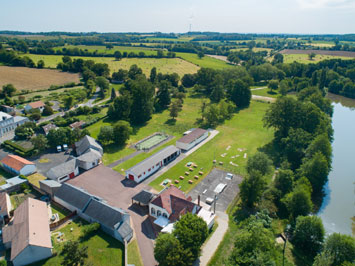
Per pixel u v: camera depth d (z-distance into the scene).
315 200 79.50
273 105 114.75
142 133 122.00
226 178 84.25
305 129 107.62
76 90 187.88
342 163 103.12
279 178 74.38
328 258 49.38
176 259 45.62
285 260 54.59
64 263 48.25
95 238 58.19
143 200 69.56
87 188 78.12
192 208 62.31
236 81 166.88
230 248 56.72
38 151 97.75
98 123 132.75
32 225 55.84
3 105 141.75
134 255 53.78
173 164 93.31
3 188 72.75
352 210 75.62
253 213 68.00
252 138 117.00
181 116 146.62
